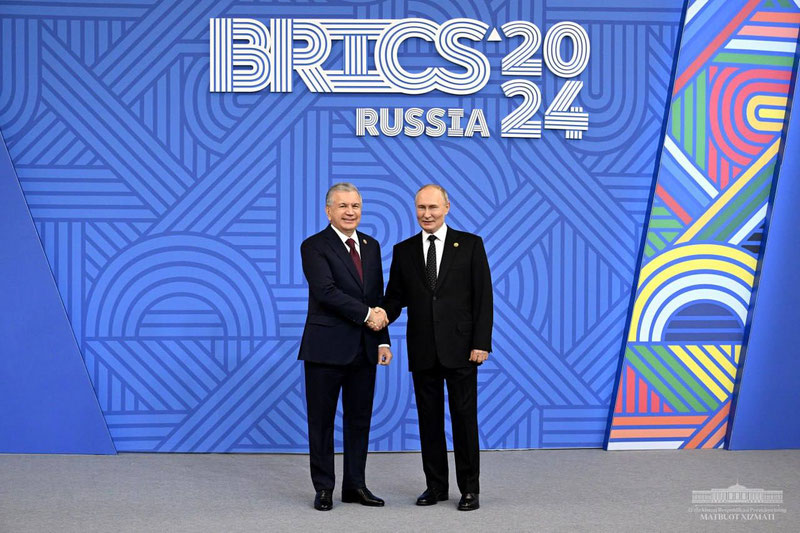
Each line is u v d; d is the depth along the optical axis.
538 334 4.85
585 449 4.86
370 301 3.67
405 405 4.80
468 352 3.61
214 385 4.77
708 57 4.80
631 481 4.09
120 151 4.73
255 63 4.75
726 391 4.87
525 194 4.84
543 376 4.86
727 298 4.86
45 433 4.67
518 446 4.86
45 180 4.72
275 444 4.79
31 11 4.71
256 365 4.77
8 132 4.71
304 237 4.78
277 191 4.77
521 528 3.29
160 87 4.74
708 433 4.87
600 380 4.88
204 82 4.75
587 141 4.86
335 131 4.79
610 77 4.87
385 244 4.79
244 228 4.76
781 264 4.80
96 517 3.45
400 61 4.80
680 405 4.85
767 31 4.82
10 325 4.66
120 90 4.73
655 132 4.88
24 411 4.66
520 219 4.84
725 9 4.80
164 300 4.75
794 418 4.85
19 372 4.66
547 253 4.85
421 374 3.66
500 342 4.84
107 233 4.74
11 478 4.13
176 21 4.74
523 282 4.84
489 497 3.80
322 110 4.78
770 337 4.82
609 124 4.86
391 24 4.78
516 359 4.85
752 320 4.81
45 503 3.67
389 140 4.80
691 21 4.79
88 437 4.68
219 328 4.77
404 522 3.39
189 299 4.76
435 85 4.78
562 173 4.85
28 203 4.72
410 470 4.38
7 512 3.52
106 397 4.75
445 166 4.82
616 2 4.86
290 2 4.78
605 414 4.89
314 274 3.58
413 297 3.66
